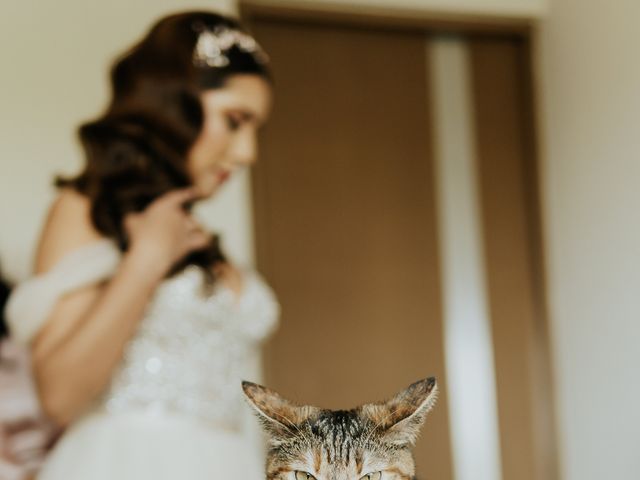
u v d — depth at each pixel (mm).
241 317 1304
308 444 598
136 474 1132
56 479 1135
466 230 2396
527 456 2402
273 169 2227
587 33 2227
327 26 2293
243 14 2172
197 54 1219
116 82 1275
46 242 1181
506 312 2416
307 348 2225
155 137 1193
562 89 2363
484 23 2391
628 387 2129
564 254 2395
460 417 2344
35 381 1097
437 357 2338
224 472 1177
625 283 2123
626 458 2141
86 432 1167
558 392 2432
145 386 1181
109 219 1148
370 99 2326
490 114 2436
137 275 1104
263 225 2191
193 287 1214
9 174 1971
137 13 2068
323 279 2252
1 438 1106
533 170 2445
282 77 2250
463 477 2320
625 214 2104
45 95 2006
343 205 2283
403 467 612
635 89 2031
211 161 1269
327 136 2281
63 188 1245
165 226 1151
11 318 1127
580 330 2328
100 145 1196
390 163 2334
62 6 2029
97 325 1075
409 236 2338
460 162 2404
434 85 2389
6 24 1997
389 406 616
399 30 2357
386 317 2297
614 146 2139
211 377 1225
